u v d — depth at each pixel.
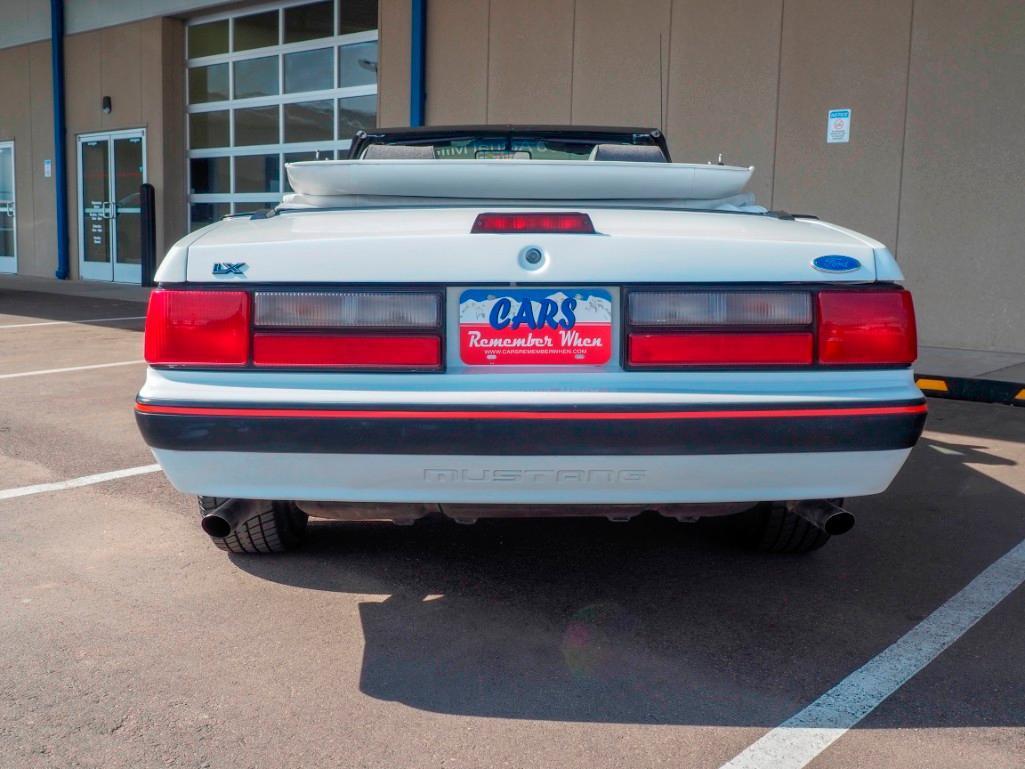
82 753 2.22
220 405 2.48
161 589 3.16
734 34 9.14
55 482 4.37
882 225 8.52
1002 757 2.22
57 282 16.19
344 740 2.29
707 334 2.53
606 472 2.50
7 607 3.01
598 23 9.98
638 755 2.23
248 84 14.02
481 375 2.53
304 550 3.53
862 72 8.48
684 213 2.95
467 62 10.95
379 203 3.24
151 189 14.93
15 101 17.41
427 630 2.88
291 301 2.52
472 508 2.66
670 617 2.98
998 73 7.82
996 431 5.52
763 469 2.53
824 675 2.62
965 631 2.89
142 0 14.91
